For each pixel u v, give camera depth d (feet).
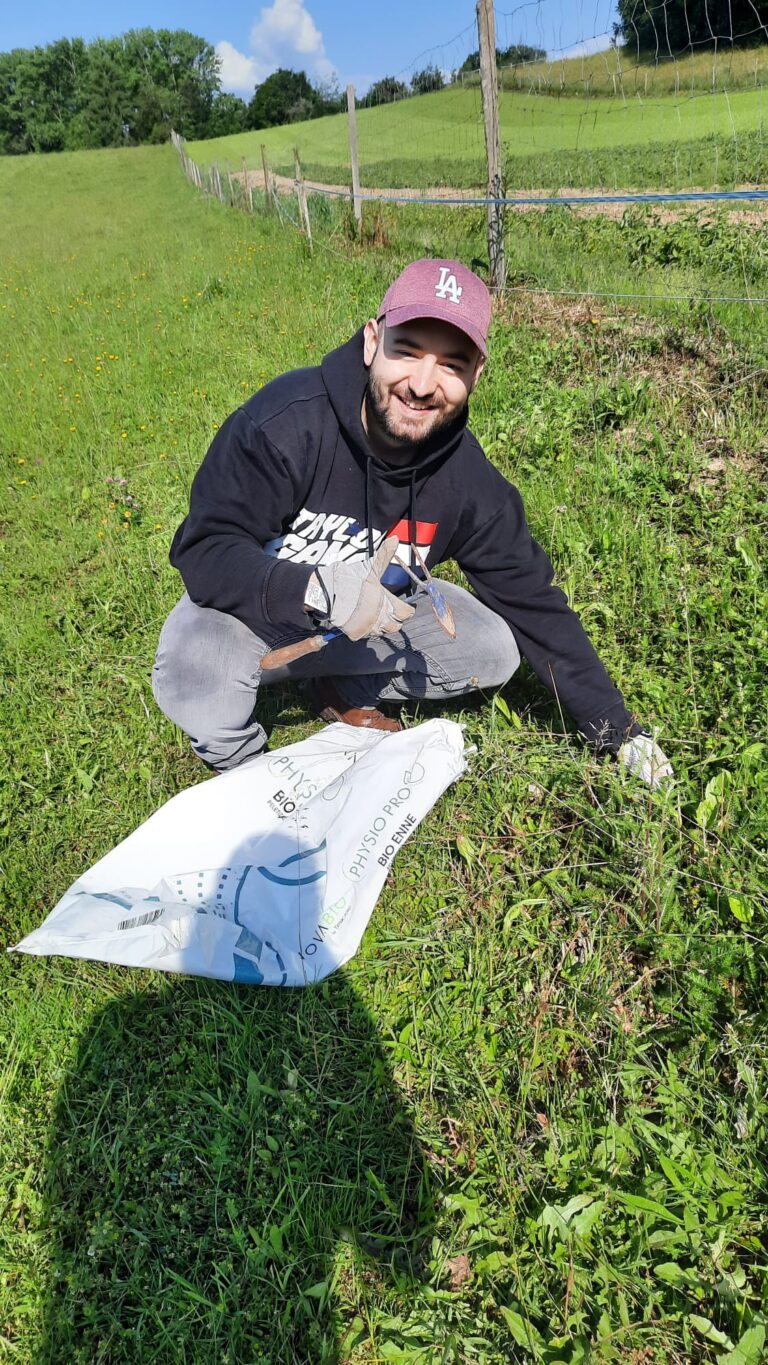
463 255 24.02
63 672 10.43
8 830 8.21
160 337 23.97
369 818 7.19
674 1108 5.40
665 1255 4.95
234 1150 5.70
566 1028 6.09
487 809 7.66
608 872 6.79
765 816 6.81
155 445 16.78
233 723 7.85
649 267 21.04
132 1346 4.97
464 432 7.31
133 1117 5.90
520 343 16.83
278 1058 6.17
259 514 7.13
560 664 7.82
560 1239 4.91
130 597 11.61
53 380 21.49
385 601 6.12
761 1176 5.05
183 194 74.59
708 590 9.67
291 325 21.76
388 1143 5.72
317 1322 4.91
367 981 6.61
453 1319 4.82
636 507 11.31
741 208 28.17
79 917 6.64
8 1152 5.76
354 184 33.91
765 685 8.07
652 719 8.08
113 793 8.63
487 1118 5.66
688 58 45.70
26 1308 5.11
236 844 7.20
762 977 6.03
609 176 37.58
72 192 92.53
